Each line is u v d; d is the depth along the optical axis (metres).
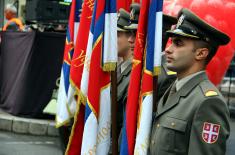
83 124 6.89
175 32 4.71
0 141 14.23
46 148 13.51
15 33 16.67
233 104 18.78
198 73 4.70
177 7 7.42
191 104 4.51
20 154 12.80
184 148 4.47
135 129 5.61
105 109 6.53
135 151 5.39
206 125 4.32
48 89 15.95
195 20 4.66
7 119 15.67
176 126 4.52
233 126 16.58
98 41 6.45
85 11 7.34
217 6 7.15
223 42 4.74
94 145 6.47
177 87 4.81
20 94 16.20
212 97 4.38
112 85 6.34
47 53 15.98
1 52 17.52
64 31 16.62
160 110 4.92
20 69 16.38
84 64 6.84
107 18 6.43
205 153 4.29
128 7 7.88
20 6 24.03
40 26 17.83
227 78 18.62
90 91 6.47
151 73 5.46
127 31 6.96
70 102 7.69
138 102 5.61
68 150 6.91
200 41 4.68
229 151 11.94
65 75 8.12
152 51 5.48
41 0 18.09
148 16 5.61
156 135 4.80
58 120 7.97
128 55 7.01
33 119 15.80
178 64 4.75
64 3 18.09
